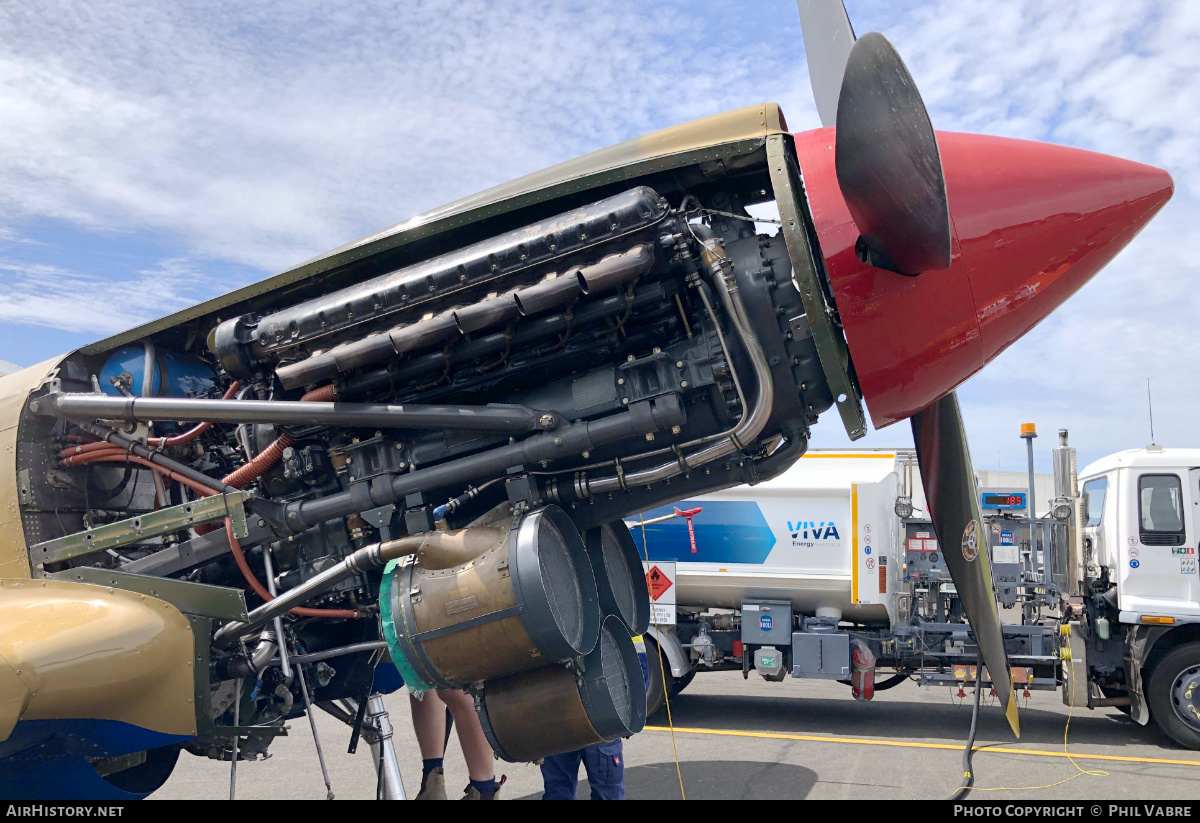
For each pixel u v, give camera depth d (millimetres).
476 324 3100
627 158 3129
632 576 4145
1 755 3104
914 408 3230
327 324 3309
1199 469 7445
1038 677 8062
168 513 3670
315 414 3336
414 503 3467
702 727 7910
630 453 3352
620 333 3217
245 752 4105
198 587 3514
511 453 3291
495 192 3344
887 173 2670
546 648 3078
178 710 3354
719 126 3072
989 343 3105
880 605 8492
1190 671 7027
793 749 6867
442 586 3178
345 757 6824
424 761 4934
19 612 3219
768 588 8836
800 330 3078
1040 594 8484
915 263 2875
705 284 3104
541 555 3104
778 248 3125
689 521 9133
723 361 3104
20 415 3805
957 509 3844
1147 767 6277
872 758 6512
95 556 3893
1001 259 3023
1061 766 6270
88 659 3064
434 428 3342
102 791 3445
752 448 3373
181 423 4102
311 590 3402
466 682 3266
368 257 3432
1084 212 3035
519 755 3512
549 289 3004
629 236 2988
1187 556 7348
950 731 7730
